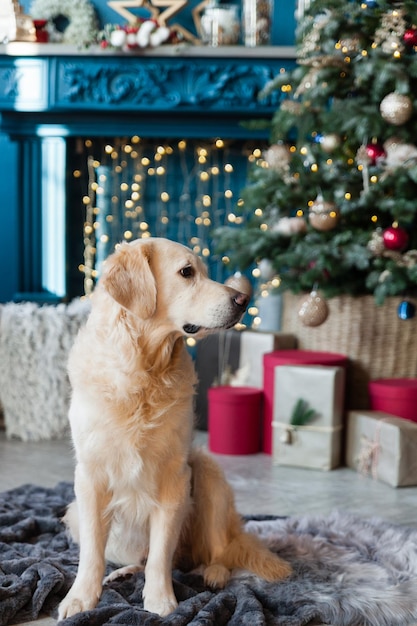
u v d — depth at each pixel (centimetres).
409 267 343
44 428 397
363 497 318
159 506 212
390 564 244
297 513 298
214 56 442
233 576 228
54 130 462
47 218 472
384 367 383
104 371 207
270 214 400
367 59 354
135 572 232
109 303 210
